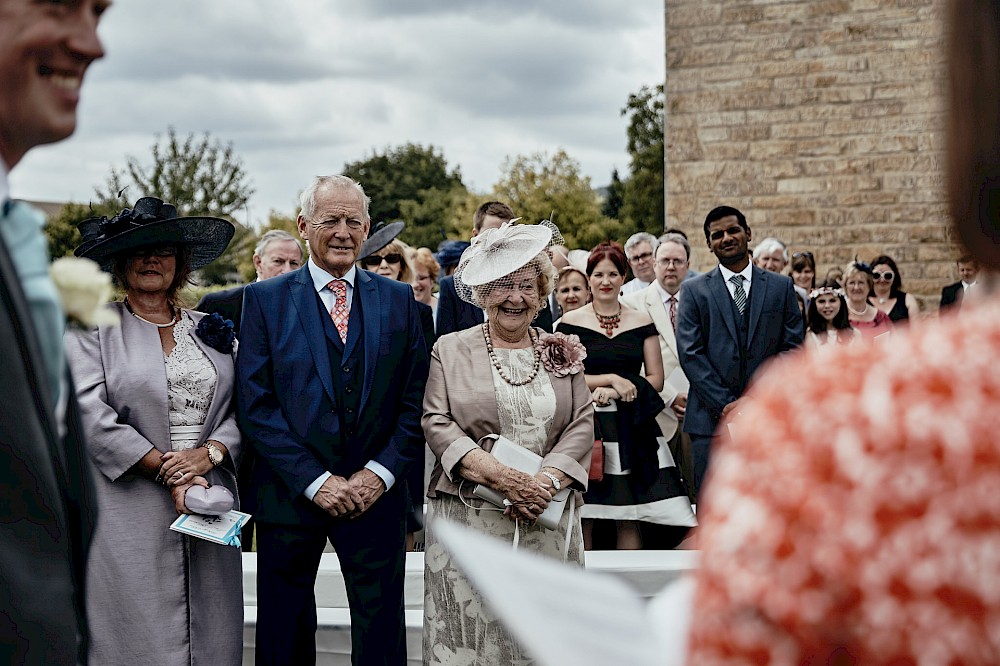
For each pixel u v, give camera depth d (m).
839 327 8.70
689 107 16.39
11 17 1.17
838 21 15.83
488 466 4.42
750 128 16.20
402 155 81.38
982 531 0.65
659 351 6.48
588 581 0.97
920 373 0.69
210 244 4.64
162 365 4.38
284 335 4.60
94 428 4.17
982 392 0.67
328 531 4.57
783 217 16.16
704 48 16.30
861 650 0.67
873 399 0.68
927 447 0.66
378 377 4.64
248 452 4.83
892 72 15.70
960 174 0.78
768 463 0.70
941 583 0.65
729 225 6.66
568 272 7.31
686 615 0.78
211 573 4.38
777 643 0.68
